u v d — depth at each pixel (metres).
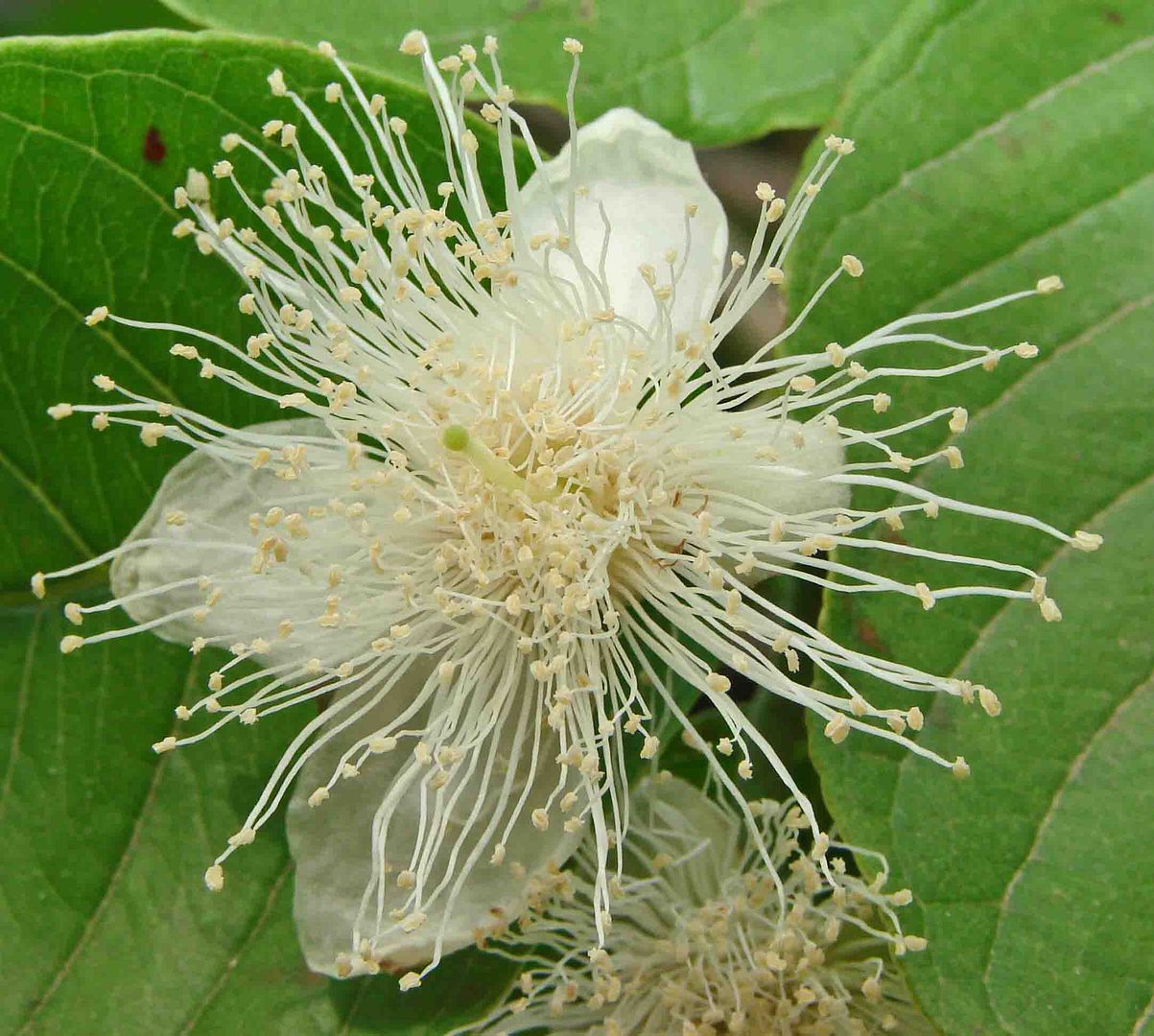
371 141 0.11
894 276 0.11
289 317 0.10
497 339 0.11
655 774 0.11
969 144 0.11
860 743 0.11
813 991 0.11
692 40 0.12
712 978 0.11
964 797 0.11
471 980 0.11
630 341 0.11
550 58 0.12
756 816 0.11
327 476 0.11
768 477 0.11
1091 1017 0.10
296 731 0.11
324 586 0.11
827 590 0.11
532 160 0.11
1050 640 0.11
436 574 0.11
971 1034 0.10
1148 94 0.11
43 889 0.11
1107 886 0.10
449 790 0.11
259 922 0.11
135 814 0.11
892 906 0.11
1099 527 0.11
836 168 0.11
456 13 0.12
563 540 0.11
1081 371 0.11
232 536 0.11
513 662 0.11
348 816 0.11
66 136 0.11
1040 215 0.11
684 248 0.11
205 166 0.11
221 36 0.11
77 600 0.12
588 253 0.11
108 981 0.11
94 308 0.11
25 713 0.11
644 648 0.11
